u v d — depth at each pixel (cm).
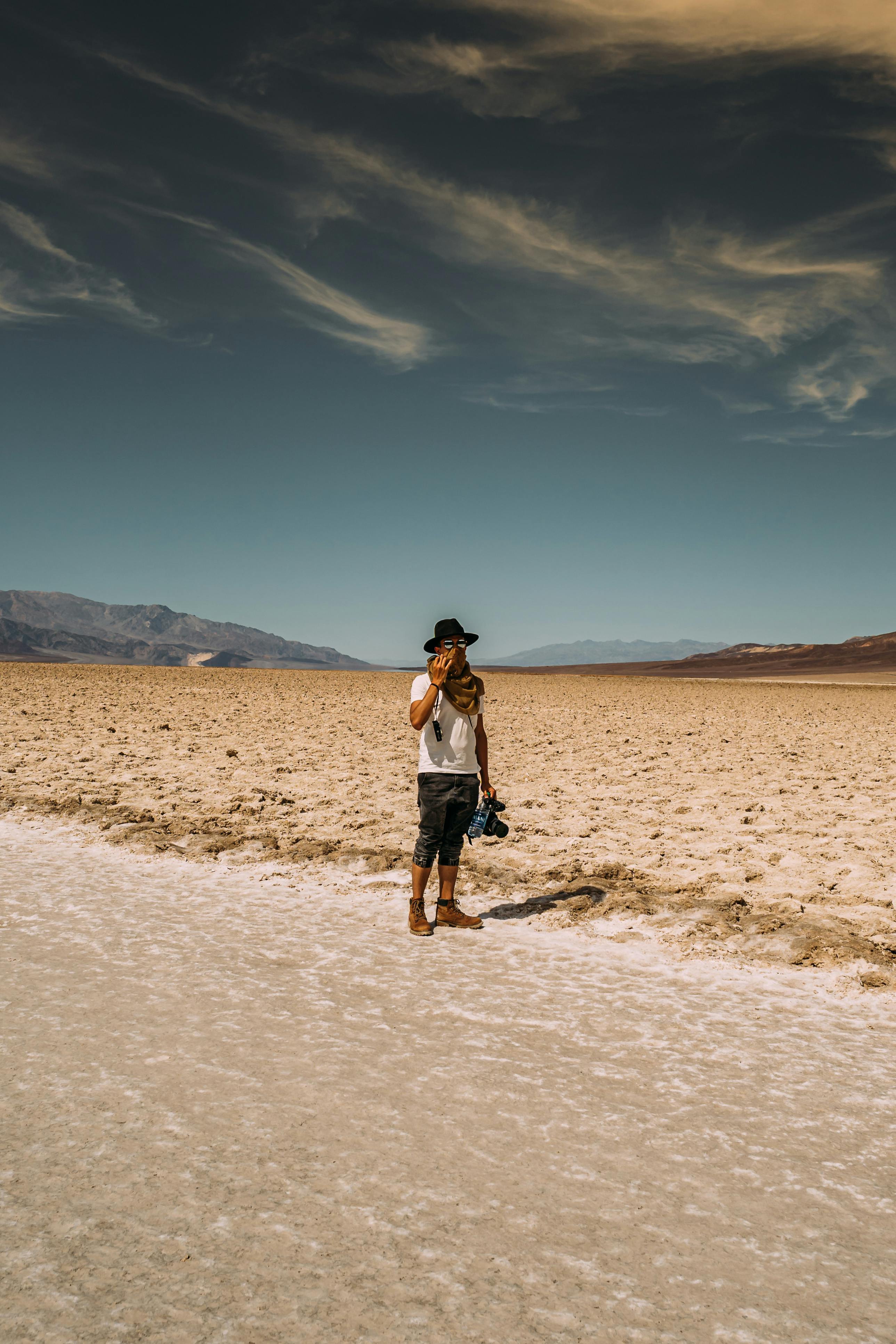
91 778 1124
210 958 479
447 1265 228
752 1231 247
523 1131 300
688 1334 205
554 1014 413
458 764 534
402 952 501
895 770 1324
